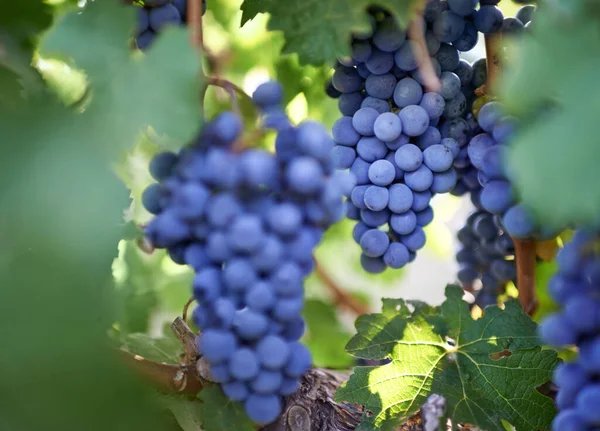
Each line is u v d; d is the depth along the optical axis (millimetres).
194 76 928
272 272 920
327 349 1270
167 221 933
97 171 937
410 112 1018
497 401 1027
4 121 948
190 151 932
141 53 957
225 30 1179
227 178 916
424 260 1382
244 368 928
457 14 1019
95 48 944
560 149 859
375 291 1390
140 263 1222
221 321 927
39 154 939
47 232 928
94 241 933
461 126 1033
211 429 977
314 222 932
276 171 921
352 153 1041
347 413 1044
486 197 1001
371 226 1045
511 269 1084
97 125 938
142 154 1041
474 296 1120
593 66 868
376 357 1046
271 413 945
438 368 1042
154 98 928
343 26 991
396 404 1028
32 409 936
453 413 1019
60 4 1011
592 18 880
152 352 1078
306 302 1280
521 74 875
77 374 940
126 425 952
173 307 1277
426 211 1045
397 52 1017
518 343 1037
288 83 1145
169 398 1011
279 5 1000
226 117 925
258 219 915
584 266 902
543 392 1049
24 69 986
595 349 898
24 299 931
